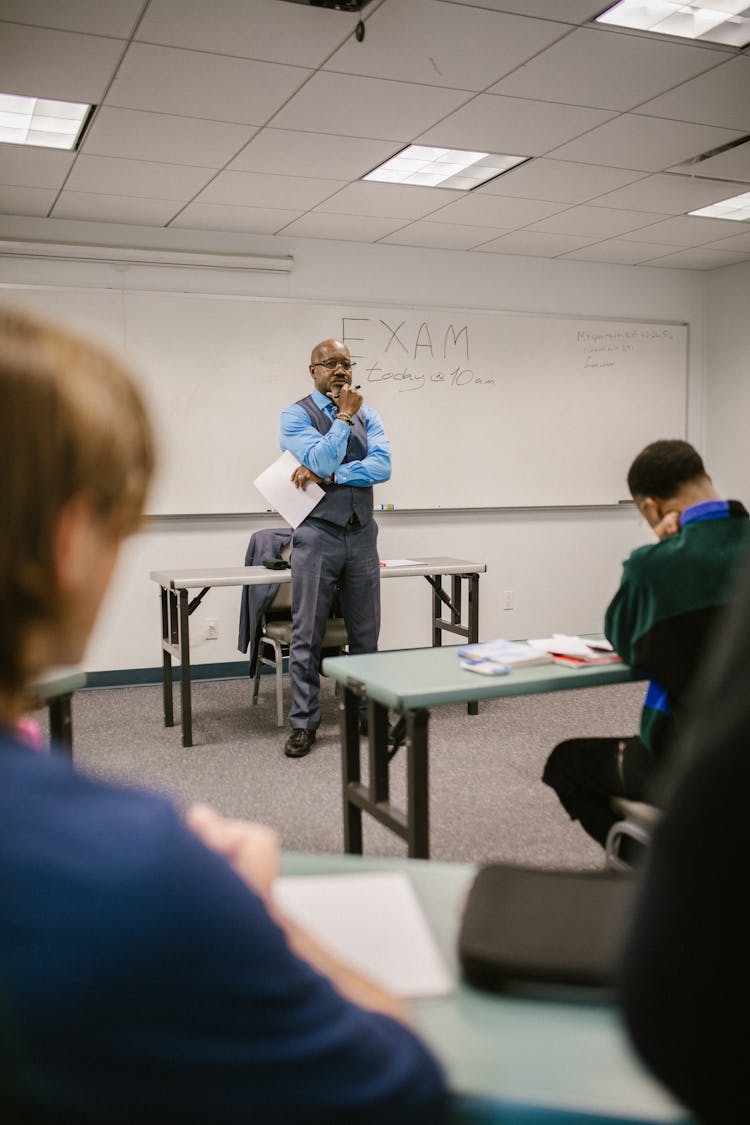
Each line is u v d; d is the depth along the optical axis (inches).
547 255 212.7
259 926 14.3
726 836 14.6
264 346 190.9
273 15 97.1
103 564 15.0
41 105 123.3
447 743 142.9
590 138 137.0
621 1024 16.9
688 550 64.3
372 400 200.1
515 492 215.9
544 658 77.9
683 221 183.5
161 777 126.1
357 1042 15.6
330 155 141.4
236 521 193.2
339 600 161.5
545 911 30.7
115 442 14.6
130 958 12.3
